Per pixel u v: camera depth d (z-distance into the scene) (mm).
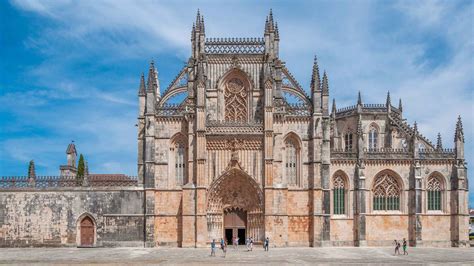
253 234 90438
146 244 89250
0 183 91125
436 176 99750
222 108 95312
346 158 98625
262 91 94375
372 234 97250
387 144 117125
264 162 89938
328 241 92500
